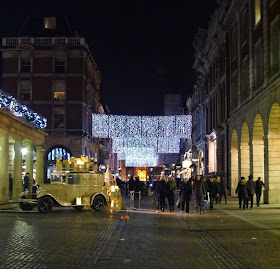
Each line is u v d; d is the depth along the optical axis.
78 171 25.34
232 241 13.28
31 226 17.05
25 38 61.75
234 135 39.78
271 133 28.67
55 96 61.81
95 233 15.04
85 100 64.44
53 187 24.00
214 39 45.97
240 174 36.28
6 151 28.22
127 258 10.69
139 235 14.75
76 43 61.97
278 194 28.92
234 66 39.78
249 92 34.19
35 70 61.72
